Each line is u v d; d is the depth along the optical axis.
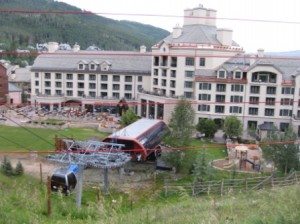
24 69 128.12
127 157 38.38
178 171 46.38
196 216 14.09
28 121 77.56
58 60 104.31
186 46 83.44
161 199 35.84
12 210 15.07
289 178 36.97
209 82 79.19
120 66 99.31
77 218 16.12
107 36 188.12
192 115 49.94
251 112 78.75
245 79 78.19
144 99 91.50
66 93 102.06
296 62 83.19
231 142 67.62
